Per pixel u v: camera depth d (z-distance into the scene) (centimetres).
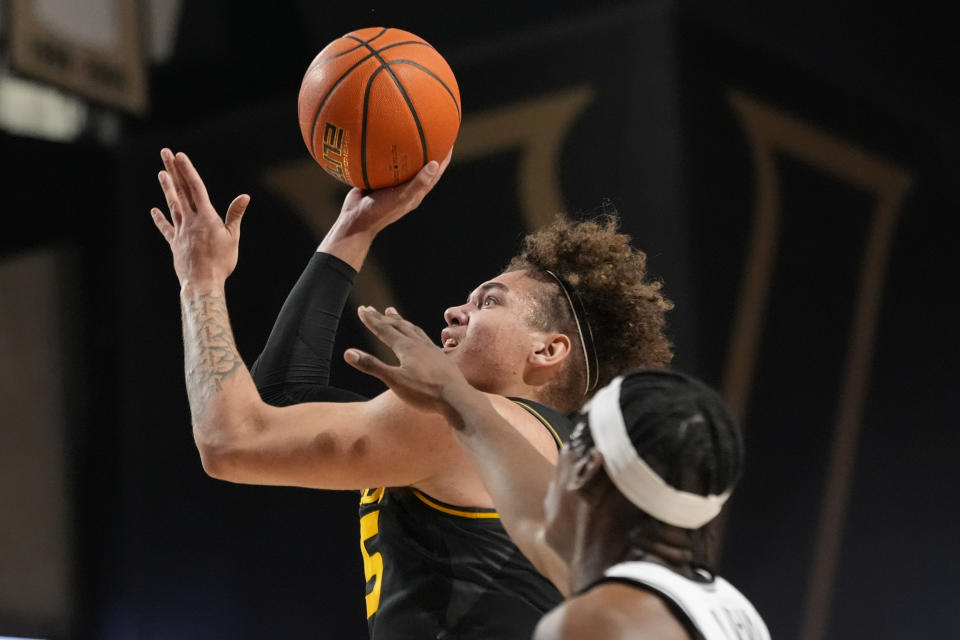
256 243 1906
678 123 1783
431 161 647
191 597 1873
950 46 2089
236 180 1917
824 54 1984
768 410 1897
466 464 531
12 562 1812
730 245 1856
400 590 535
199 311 577
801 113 1967
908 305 2088
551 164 1828
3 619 1797
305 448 530
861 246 2034
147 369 1909
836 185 2014
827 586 1950
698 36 1809
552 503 427
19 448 1831
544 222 1820
